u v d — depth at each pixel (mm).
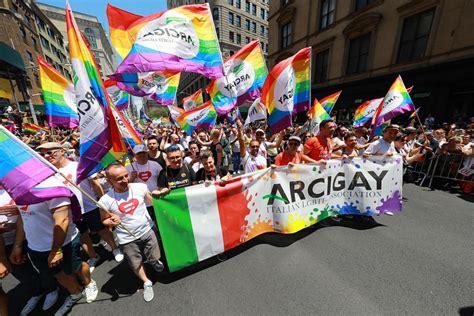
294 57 3379
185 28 2584
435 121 9898
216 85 4098
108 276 2482
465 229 3119
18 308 2150
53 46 33719
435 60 9648
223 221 2555
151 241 2207
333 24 14375
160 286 2262
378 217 3521
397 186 3256
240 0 33906
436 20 9438
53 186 1631
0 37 19906
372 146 3541
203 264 2564
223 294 2123
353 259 2537
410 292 2043
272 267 2467
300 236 3055
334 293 2070
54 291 2121
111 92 4895
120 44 2564
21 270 2020
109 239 2762
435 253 2594
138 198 2104
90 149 1938
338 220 3428
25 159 1552
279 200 2865
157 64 2412
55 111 3957
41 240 1762
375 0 11938
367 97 13094
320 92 16203
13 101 18859
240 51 3996
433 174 5016
